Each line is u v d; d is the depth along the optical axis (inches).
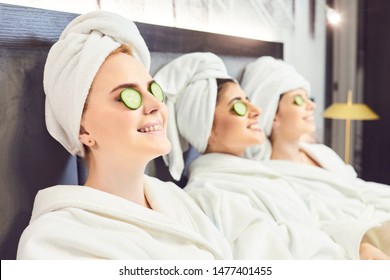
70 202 27.2
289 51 72.0
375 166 91.0
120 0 41.0
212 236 32.4
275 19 67.6
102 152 29.3
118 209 27.7
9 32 29.3
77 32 30.0
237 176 42.4
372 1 87.4
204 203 37.5
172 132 42.7
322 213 44.2
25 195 31.8
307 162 55.4
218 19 55.6
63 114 29.1
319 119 84.1
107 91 28.2
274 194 41.8
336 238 39.4
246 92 51.5
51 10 32.6
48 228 24.7
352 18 87.2
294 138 52.1
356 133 91.5
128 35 30.6
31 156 32.1
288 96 51.1
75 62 28.3
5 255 30.7
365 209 46.9
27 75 31.3
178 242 29.2
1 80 29.5
